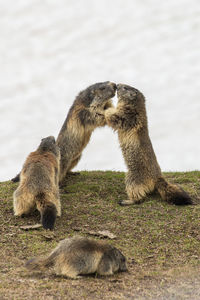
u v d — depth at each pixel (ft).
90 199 48.98
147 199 49.14
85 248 31.04
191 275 31.63
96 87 54.29
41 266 30.45
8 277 30.07
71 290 28.27
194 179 56.34
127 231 40.91
